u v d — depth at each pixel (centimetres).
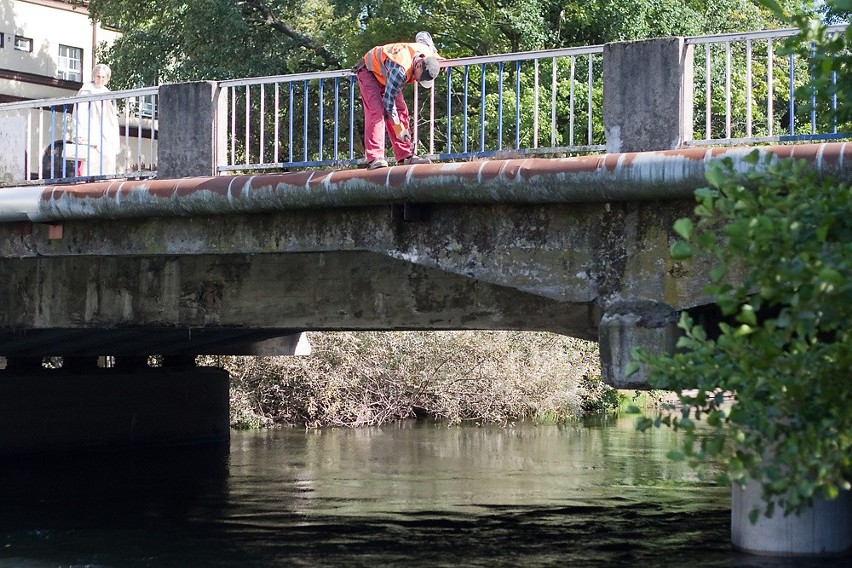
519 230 855
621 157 784
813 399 457
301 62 2875
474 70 2442
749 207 441
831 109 533
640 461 1669
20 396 1703
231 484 1441
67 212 1015
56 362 2197
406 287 973
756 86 2611
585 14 2469
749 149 742
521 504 1265
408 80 938
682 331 804
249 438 2067
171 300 1083
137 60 2953
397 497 1324
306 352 1789
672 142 828
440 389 2408
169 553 994
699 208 450
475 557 973
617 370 811
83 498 1325
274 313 1032
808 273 425
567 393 2520
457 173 840
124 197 983
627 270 816
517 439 2023
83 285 1127
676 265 800
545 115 2258
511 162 825
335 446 1912
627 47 846
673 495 1327
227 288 1055
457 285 950
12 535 1084
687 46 839
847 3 452
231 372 2322
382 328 1002
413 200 868
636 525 1123
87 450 1788
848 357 439
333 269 1006
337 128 979
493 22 2481
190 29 2850
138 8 3056
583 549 1002
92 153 1309
